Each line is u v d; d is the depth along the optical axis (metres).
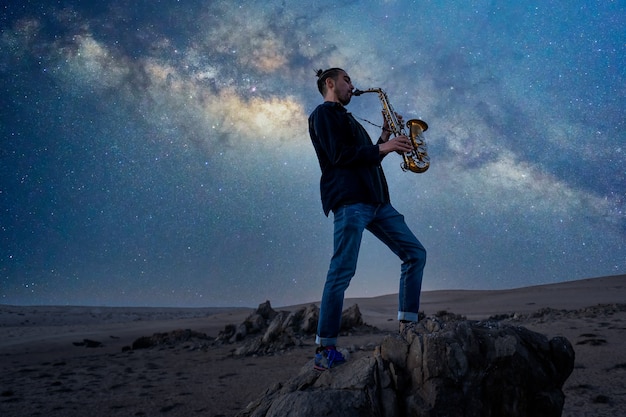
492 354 2.87
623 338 8.81
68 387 7.85
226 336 15.33
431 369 2.78
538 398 2.88
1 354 15.49
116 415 5.77
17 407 6.38
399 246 3.33
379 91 3.77
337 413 2.66
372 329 16.11
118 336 21.86
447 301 39.31
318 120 3.29
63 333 24.50
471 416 2.73
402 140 3.28
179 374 8.90
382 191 3.30
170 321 32.16
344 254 3.12
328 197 3.27
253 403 3.34
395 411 2.77
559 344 3.04
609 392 5.04
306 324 14.92
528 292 39.53
